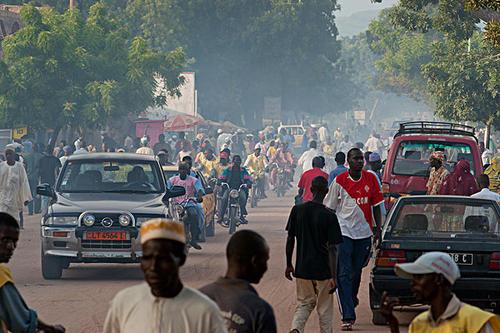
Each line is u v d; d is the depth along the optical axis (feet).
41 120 173.37
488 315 26.61
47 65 170.50
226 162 117.39
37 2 250.37
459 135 94.32
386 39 328.08
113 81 178.29
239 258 28.17
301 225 49.78
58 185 77.97
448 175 79.51
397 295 54.70
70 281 73.26
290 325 55.72
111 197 75.77
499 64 145.38
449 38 147.64
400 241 54.75
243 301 27.45
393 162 92.53
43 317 57.31
